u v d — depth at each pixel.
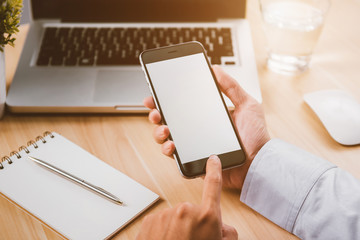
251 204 0.62
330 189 0.57
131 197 0.60
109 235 0.55
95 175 0.63
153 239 0.51
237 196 0.64
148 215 0.54
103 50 0.82
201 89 0.66
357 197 0.56
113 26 0.88
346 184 0.58
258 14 1.04
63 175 0.62
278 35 0.84
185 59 0.68
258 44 0.94
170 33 0.87
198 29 0.89
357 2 1.07
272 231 0.59
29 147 0.66
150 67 0.66
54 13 0.89
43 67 0.79
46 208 0.57
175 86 0.66
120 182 0.62
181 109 0.64
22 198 0.59
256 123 0.68
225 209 0.61
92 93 0.75
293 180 0.59
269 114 0.76
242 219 0.60
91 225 0.56
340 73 0.86
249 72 0.81
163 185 0.64
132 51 0.82
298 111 0.77
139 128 0.73
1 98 0.71
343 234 0.54
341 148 0.70
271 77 0.85
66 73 0.78
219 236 0.50
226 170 0.65
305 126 0.74
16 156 0.65
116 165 0.66
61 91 0.75
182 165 0.59
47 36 0.84
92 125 0.73
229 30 0.89
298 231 0.58
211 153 0.61
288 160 0.61
